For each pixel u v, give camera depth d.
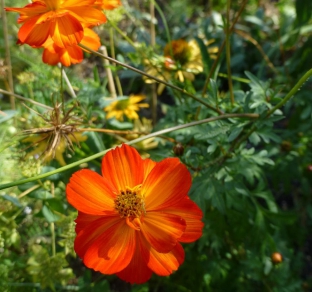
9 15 0.35
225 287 0.26
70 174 0.23
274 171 0.28
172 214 0.15
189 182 0.16
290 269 0.28
